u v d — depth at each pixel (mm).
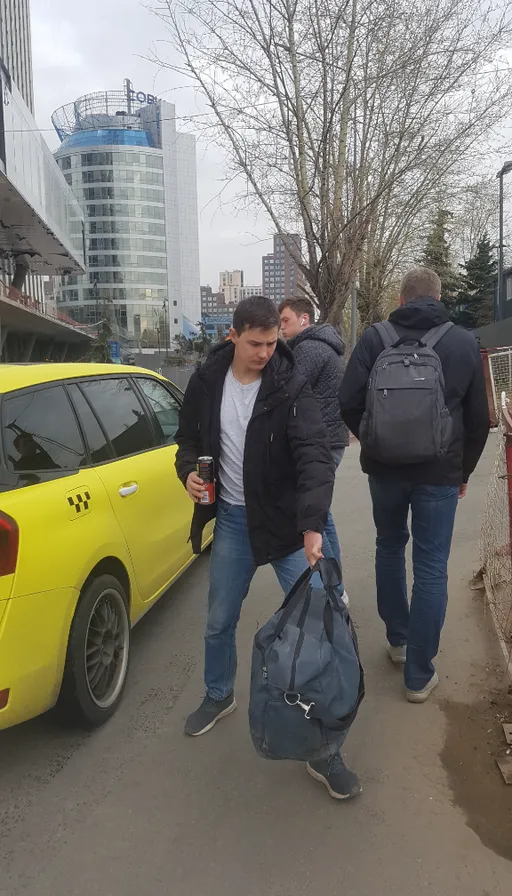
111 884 2158
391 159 11148
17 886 2160
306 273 11688
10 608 2402
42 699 2584
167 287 123125
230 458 2734
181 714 3168
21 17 66312
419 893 2080
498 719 2990
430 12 10125
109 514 3145
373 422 2852
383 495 3188
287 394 2559
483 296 46000
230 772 2715
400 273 21656
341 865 2201
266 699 2150
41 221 40781
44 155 42062
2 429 2701
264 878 2158
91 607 2896
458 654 3604
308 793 2572
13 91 33344
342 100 10414
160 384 4652
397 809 2459
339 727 2176
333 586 2277
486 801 2484
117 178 117812
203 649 3852
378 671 3494
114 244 118562
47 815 2488
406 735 2912
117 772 2734
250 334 2479
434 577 3020
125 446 3652
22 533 2465
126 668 3322
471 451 3098
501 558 3783
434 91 10703
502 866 2178
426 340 2982
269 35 9641
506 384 11453
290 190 11016
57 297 122750
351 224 11180
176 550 4098
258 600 4559
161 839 2348
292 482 2666
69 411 3254
